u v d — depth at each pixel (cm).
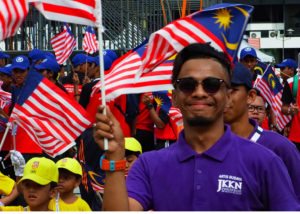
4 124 852
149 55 425
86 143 703
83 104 760
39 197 571
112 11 1542
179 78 321
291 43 4103
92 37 1213
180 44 430
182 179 322
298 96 968
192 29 431
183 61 324
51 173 577
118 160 319
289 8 4097
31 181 568
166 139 948
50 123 539
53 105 534
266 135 440
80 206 634
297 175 427
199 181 317
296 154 433
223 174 318
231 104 442
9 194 667
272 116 954
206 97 317
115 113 742
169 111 926
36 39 1473
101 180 698
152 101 948
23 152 811
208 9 430
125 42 1498
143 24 1556
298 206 318
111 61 872
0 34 394
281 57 4150
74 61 1062
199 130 323
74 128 538
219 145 321
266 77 875
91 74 1048
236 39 436
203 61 319
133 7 1560
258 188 319
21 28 1494
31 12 1446
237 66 447
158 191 325
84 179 709
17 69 838
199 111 317
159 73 477
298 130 1026
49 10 379
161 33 422
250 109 551
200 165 320
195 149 326
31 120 539
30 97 539
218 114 321
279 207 318
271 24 4119
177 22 432
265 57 1898
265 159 321
